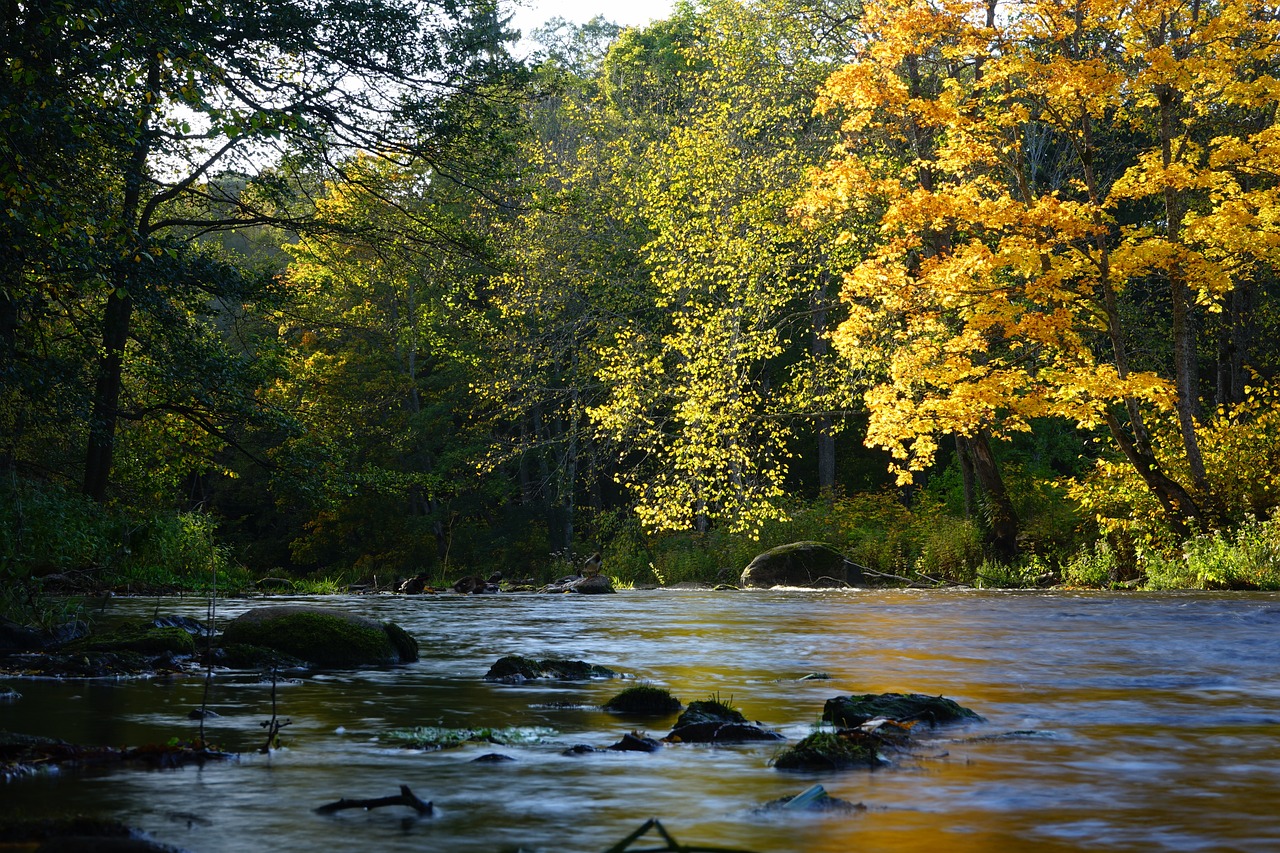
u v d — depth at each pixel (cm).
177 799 411
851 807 404
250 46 2236
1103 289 2330
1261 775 463
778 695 732
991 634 1190
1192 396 3119
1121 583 2236
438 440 4466
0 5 1284
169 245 2092
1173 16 2281
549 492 4375
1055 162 3641
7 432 2244
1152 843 355
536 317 3853
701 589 2669
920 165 2491
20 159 1207
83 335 2177
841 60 3153
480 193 2800
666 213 3198
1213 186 2277
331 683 798
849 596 2077
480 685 788
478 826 373
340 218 2753
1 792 420
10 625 992
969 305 2309
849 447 4562
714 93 3409
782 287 3142
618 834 364
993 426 2631
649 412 3422
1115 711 652
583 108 4412
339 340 4556
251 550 4841
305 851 339
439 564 4328
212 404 2420
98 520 2184
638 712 655
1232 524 2219
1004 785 443
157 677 816
